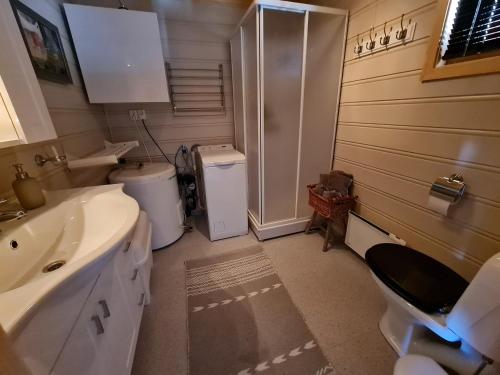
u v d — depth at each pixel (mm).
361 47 1651
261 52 1644
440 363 1032
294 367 1128
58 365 541
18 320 413
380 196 1678
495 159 1011
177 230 2205
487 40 971
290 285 1646
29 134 814
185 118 2398
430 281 1039
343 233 2096
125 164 2188
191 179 2539
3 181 915
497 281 717
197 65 2258
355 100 1795
